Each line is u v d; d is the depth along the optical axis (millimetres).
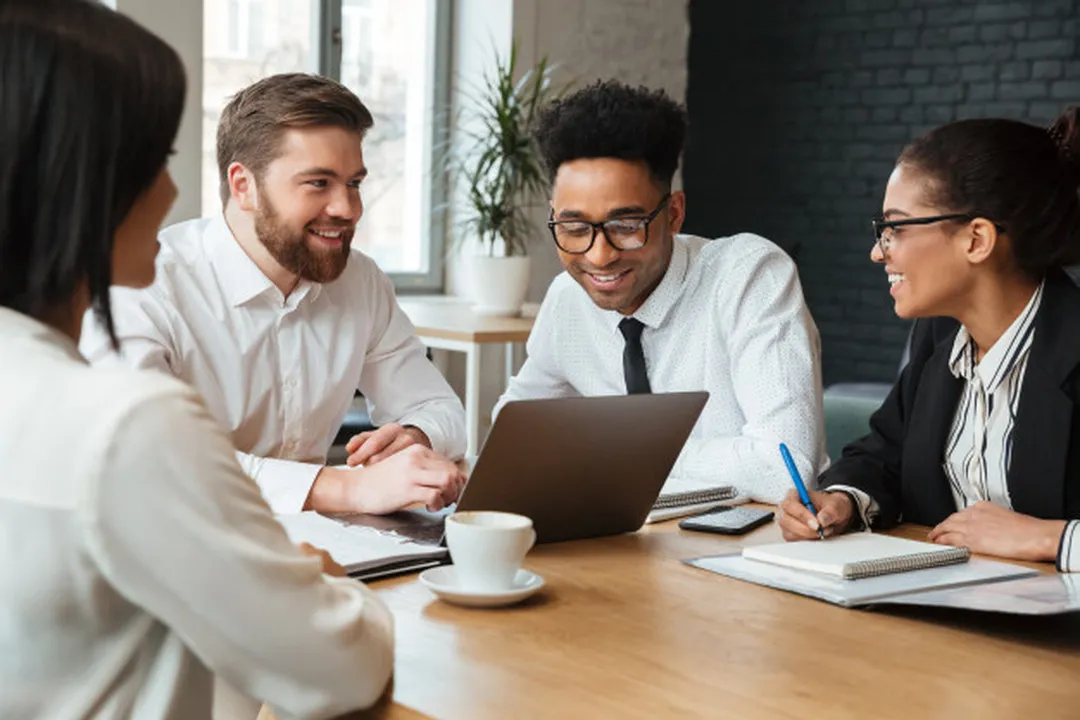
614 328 2592
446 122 6398
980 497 2027
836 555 1659
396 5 6176
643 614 1452
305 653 1042
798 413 2338
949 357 2051
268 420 2418
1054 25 5922
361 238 6207
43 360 985
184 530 961
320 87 2227
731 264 2479
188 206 5113
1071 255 1925
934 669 1281
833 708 1163
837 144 6594
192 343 2307
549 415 1661
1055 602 1418
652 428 1792
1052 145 1918
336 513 1910
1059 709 1178
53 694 991
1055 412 1895
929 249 1926
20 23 977
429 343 4852
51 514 940
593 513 1823
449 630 1375
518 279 5250
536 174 5520
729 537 1873
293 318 2412
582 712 1139
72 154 984
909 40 6340
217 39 5648
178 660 1030
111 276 1023
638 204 2262
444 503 1905
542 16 6270
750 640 1363
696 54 7043
